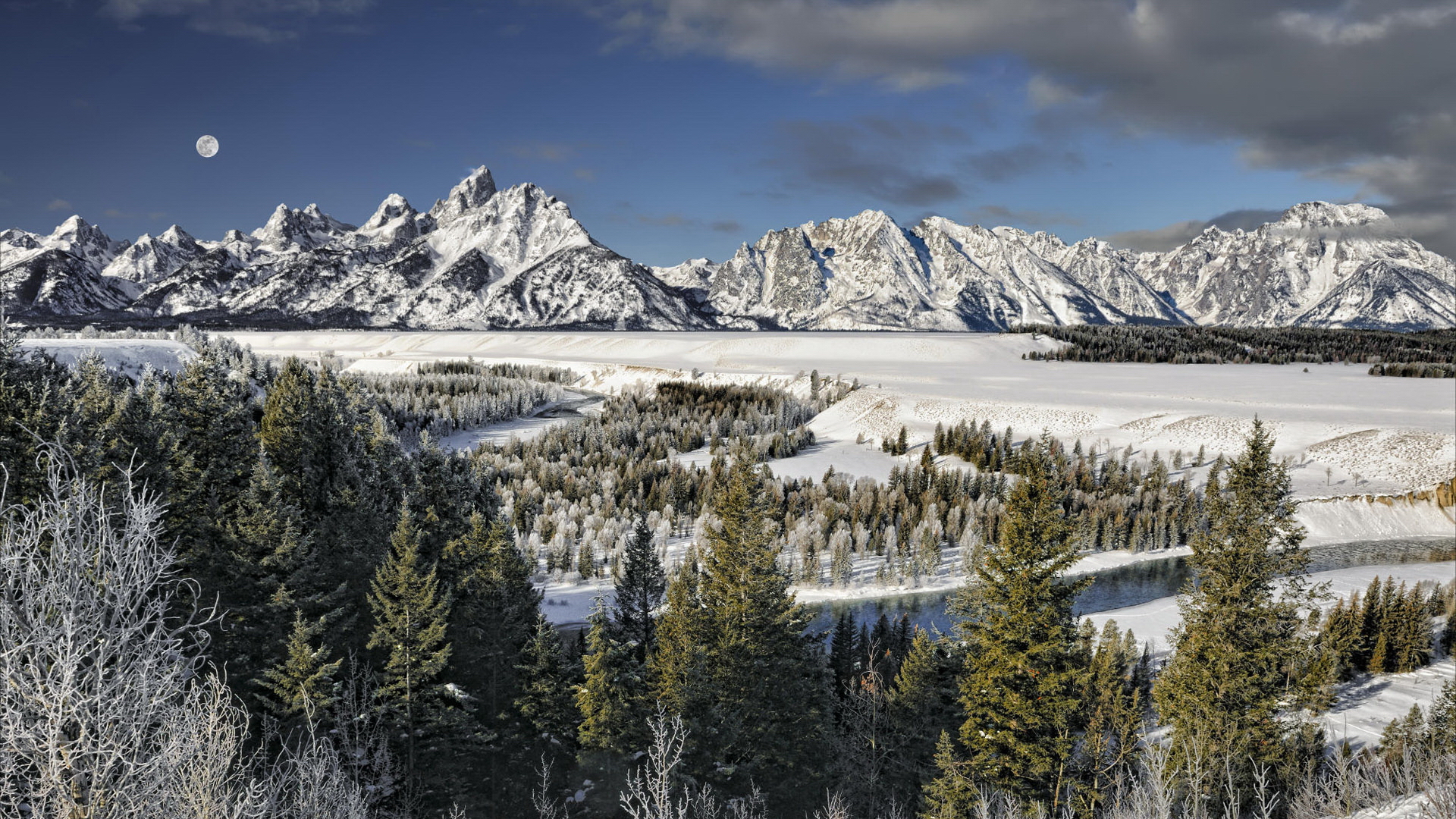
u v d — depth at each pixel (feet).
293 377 238.89
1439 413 515.91
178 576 111.65
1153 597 302.45
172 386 265.75
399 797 104.01
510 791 115.96
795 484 413.59
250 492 121.19
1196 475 458.09
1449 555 351.87
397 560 118.83
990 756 81.87
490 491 190.29
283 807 39.01
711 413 598.34
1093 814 74.43
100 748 25.96
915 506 382.01
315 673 101.35
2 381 118.73
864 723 133.18
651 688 114.73
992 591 82.79
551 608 254.06
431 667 108.06
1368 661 203.62
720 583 127.03
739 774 113.29
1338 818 49.08
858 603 293.84
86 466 105.81
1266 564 90.63
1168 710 94.32
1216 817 73.82
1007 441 490.90
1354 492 411.75
